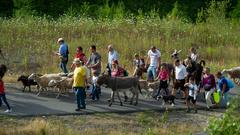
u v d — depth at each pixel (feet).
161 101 73.82
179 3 189.26
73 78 69.41
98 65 71.00
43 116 64.44
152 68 78.13
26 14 159.02
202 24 138.62
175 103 73.36
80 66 66.39
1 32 114.42
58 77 73.00
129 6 183.73
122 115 66.74
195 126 63.87
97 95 72.64
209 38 126.72
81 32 119.34
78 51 74.79
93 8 173.06
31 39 112.78
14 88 78.89
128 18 137.69
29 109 66.74
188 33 127.85
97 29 121.90
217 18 145.89
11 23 119.34
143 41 111.34
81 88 66.33
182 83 71.05
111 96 70.03
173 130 61.98
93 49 71.00
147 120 64.85
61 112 65.77
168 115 68.28
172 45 113.39
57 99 72.49
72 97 74.02
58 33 116.37
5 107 67.46
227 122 29.09
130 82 69.87
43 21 121.60
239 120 29.32
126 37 116.88
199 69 75.56
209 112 70.38
